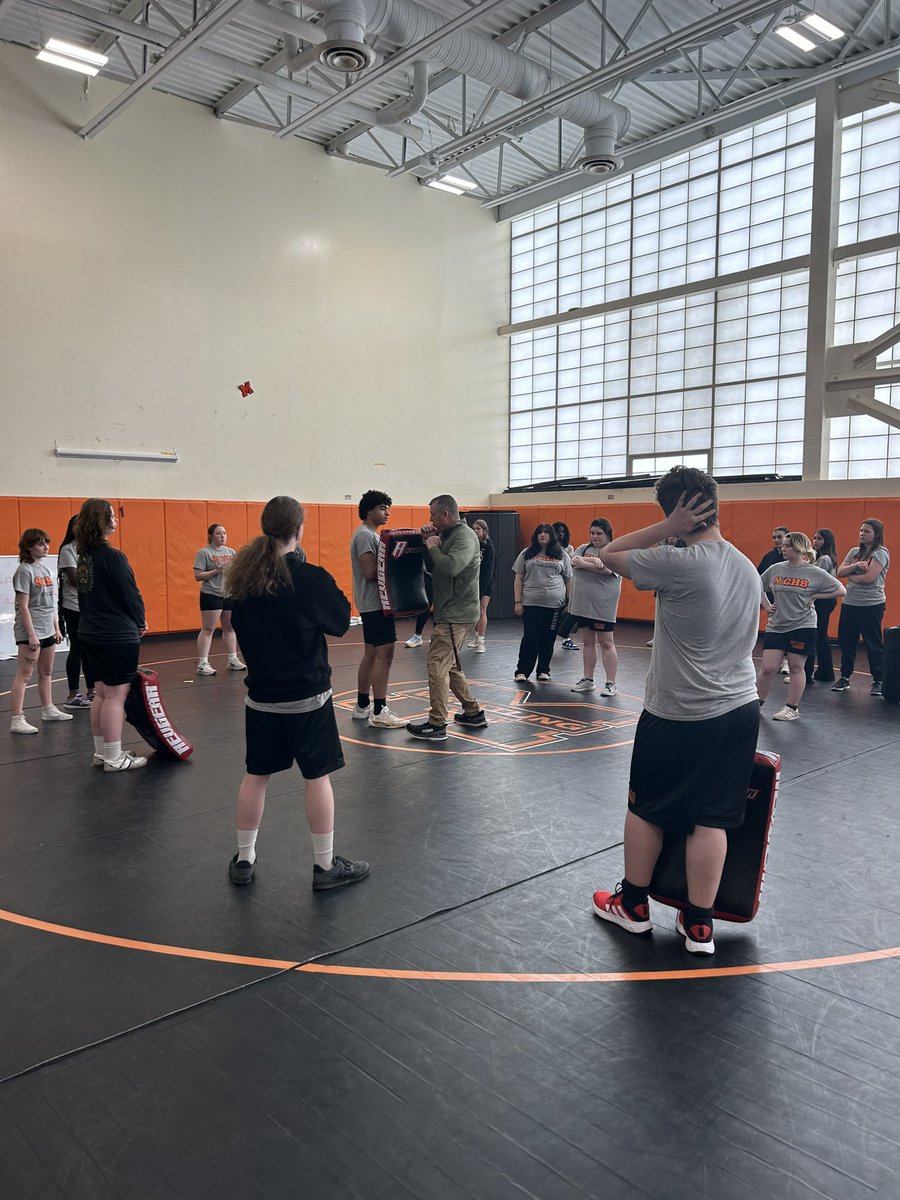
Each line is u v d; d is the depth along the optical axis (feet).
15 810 15.74
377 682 21.98
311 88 37.68
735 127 45.19
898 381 39.75
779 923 11.26
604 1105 7.61
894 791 17.02
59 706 25.41
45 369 38.42
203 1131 7.26
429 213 53.52
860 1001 9.35
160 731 18.75
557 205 55.57
